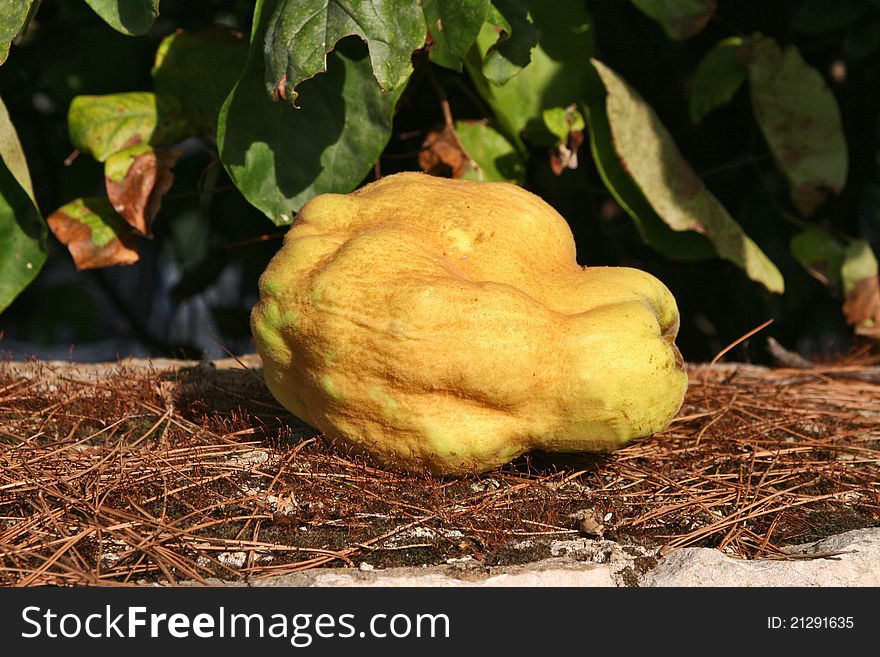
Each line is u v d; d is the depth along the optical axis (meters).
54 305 6.98
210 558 2.42
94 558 2.39
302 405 2.89
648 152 3.91
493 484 2.87
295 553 2.46
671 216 3.90
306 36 3.07
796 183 4.31
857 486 3.03
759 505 2.84
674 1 3.97
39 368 3.61
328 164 3.53
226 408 3.35
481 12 3.24
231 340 5.45
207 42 3.90
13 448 2.89
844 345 5.32
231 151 3.44
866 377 4.06
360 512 2.66
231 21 4.69
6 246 3.65
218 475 2.78
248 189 3.48
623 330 2.64
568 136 3.94
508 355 2.58
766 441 3.28
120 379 3.54
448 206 2.88
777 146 4.32
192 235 5.25
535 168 4.52
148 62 4.72
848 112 4.93
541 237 2.95
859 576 2.46
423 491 2.75
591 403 2.63
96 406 3.30
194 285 5.20
